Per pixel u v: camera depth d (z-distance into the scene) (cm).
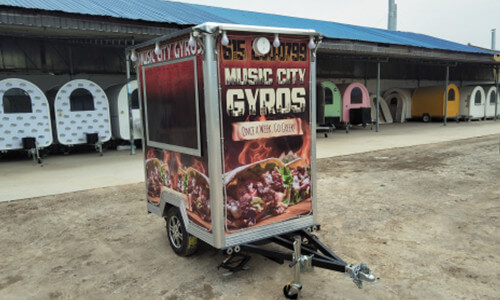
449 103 2175
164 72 425
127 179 877
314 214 430
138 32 1052
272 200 396
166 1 1725
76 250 486
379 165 1000
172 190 443
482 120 2375
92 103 1219
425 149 1253
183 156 410
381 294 361
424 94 2262
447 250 458
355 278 324
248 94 371
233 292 372
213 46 345
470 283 379
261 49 366
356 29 2212
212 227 371
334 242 489
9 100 1087
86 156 1223
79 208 662
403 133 1728
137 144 1397
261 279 397
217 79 352
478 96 2270
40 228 568
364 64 2292
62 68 1395
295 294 352
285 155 400
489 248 461
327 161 1080
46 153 1242
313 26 1841
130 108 1215
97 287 390
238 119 367
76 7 1074
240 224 378
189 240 432
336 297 357
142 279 404
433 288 371
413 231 522
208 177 370
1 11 859
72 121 1193
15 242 516
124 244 501
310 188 422
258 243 395
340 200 680
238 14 1769
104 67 1480
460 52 1991
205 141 368
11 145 1098
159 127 453
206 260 446
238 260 408
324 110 1817
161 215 475
